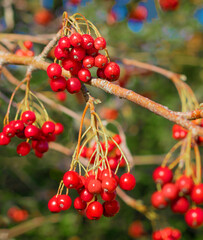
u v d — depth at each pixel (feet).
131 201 1.62
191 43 2.67
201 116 0.91
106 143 0.94
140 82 2.52
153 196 1.06
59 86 0.99
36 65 1.08
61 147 1.64
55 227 2.26
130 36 2.48
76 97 1.90
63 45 0.97
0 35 1.36
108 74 0.99
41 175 2.23
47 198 2.26
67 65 0.99
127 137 2.39
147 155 2.45
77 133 1.73
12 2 2.02
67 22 1.02
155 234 1.38
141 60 2.36
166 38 2.60
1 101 1.54
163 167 1.03
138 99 0.94
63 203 0.94
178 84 1.34
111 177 0.92
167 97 2.55
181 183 0.99
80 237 2.30
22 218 2.11
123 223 2.39
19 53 1.34
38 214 2.16
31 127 1.05
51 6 2.26
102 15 2.38
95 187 0.91
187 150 1.01
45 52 1.07
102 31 2.38
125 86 2.33
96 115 0.96
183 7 2.62
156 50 2.54
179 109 2.52
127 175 0.96
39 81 1.82
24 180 2.14
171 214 2.29
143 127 2.57
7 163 1.97
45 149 1.13
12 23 1.89
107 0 2.35
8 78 1.50
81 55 0.98
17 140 1.55
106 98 2.20
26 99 1.07
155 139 2.55
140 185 2.36
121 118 2.33
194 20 2.73
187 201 1.04
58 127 1.25
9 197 2.09
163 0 2.33
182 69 2.56
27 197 2.16
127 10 2.37
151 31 2.60
